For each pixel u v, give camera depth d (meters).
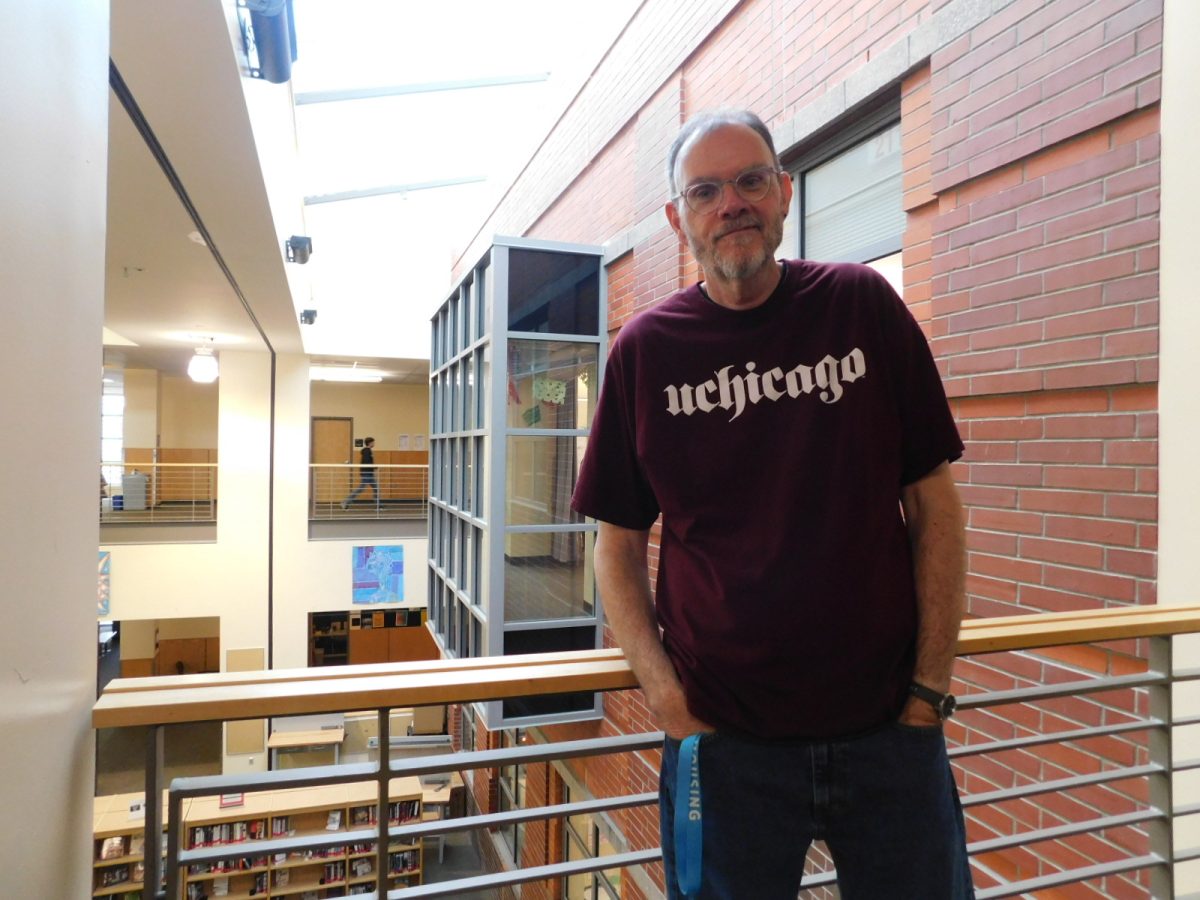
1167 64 2.12
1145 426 2.20
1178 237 2.10
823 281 1.21
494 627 5.72
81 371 1.00
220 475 12.62
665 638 1.27
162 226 5.53
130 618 12.19
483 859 10.31
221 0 2.85
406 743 13.35
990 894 1.62
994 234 2.71
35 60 0.82
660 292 5.14
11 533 0.77
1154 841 1.71
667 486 1.22
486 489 5.93
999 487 2.69
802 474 1.14
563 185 7.11
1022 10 2.58
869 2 3.38
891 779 1.13
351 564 13.05
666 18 5.18
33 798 0.84
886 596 1.14
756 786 1.14
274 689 1.16
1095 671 2.37
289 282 7.53
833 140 3.80
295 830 9.47
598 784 5.89
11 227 0.75
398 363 14.30
